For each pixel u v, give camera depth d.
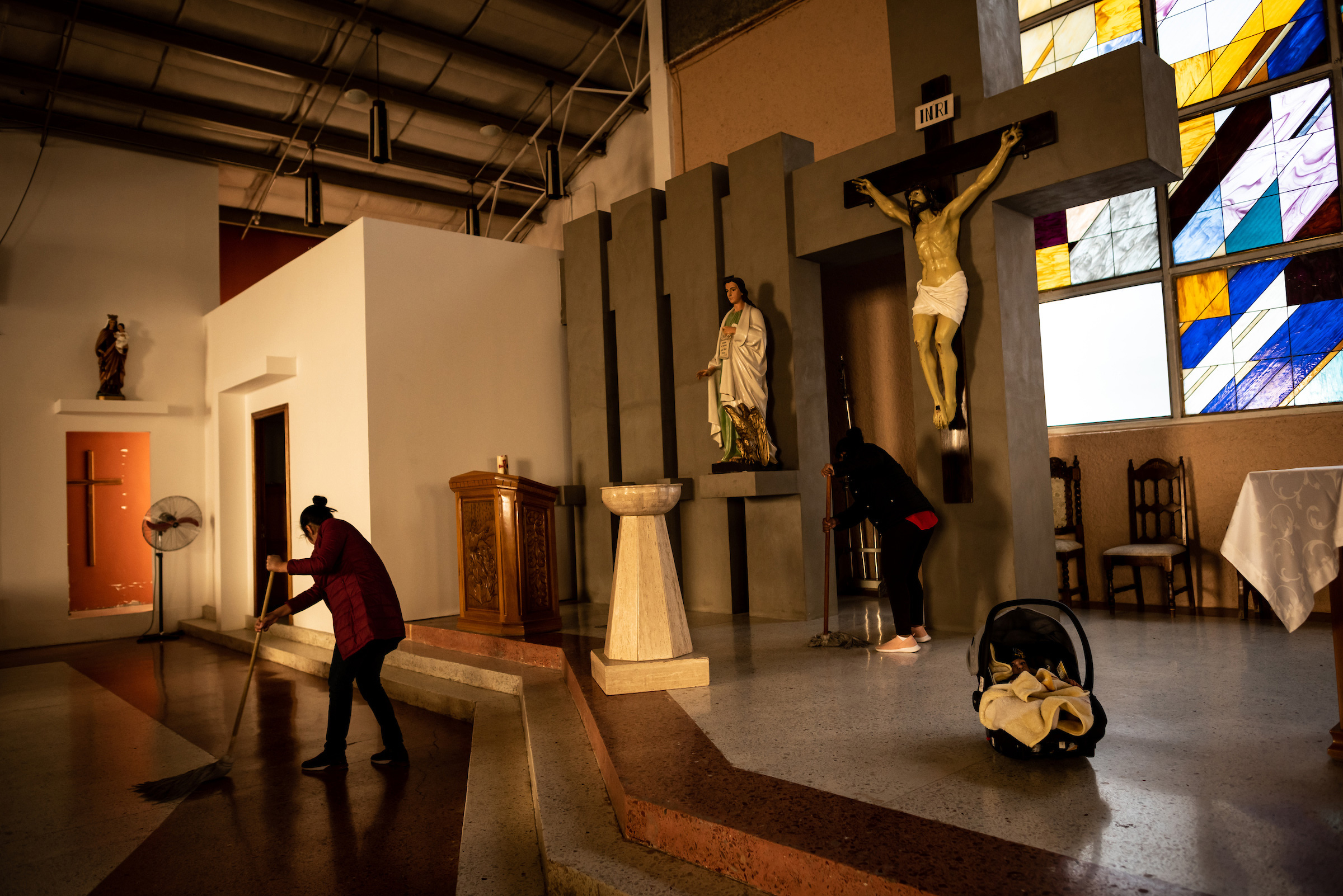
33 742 5.14
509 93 10.76
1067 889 1.77
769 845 2.11
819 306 6.21
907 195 5.14
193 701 6.18
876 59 7.03
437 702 5.43
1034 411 5.19
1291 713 3.03
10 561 9.28
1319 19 5.51
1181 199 6.05
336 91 9.97
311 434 7.66
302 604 4.35
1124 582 6.26
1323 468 2.57
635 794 2.53
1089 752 2.57
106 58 8.94
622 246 7.23
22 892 3.01
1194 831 2.04
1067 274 6.57
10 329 9.46
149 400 10.23
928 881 1.83
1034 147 4.73
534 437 7.80
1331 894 1.70
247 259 13.33
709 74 8.34
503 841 3.08
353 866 3.12
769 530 6.14
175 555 10.18
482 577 6.08
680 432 6.74
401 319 7.05
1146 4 6.16
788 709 3.40
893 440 7.04
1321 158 5.50
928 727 3.05
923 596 5.17
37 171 9.73
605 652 4.23
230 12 8.48
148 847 3.38
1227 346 5.86
